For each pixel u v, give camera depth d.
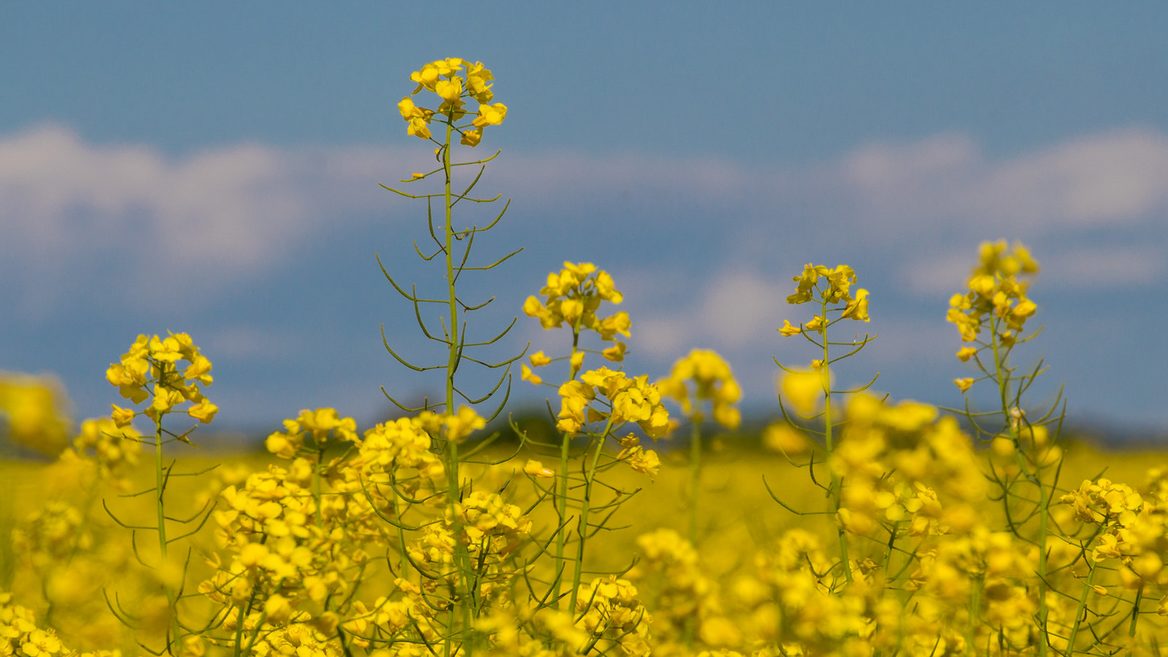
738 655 2.32
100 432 2.31
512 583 2.31
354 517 2.30
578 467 2.32
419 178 2.32
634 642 2.33
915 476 2.24
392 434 2.29
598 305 2.30
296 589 2.24
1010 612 2.26
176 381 2.31
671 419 2.30
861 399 2.25
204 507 2.31
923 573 2.27
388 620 2.31
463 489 2.33
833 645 2.21
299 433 2.29
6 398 2.30
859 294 2.32
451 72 2.33
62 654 2.32
